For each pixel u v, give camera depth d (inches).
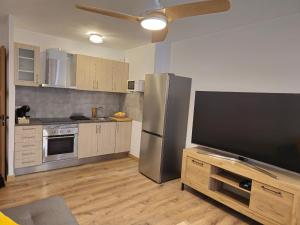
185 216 98.5
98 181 131.3
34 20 120.2
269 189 85.7
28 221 59.8
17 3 97.3
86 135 156.7
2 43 127.3
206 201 113.4
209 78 130.5
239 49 115.3
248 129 99.3
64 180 129.4
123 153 183.9
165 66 159.0
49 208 67.4
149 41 154.0
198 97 122.6
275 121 90.0
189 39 142.3
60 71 150.4
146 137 142.8
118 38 149.3
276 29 100.8
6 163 123.1
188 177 120.7
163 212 100.7
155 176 135.1
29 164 132.6
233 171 98.2
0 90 117.5
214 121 114.3
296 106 83.8
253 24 109.1
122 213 97.9
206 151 120.2
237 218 99.2
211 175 109.0
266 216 87.0
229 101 107.0
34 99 152.6
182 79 135.5
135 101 179.0
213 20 105.8
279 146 88.7
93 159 166.6
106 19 113.3
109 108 193.0
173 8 64.3
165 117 130.0
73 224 60.0
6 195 107.3
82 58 157.9
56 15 111.0
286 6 87.5
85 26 127.0
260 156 95.0
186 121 142.3
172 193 120.6
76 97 172.9
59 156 145.2
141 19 69.9
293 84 95.4
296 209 77.5
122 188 123.6
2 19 120.3
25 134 129.3
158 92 134.0
